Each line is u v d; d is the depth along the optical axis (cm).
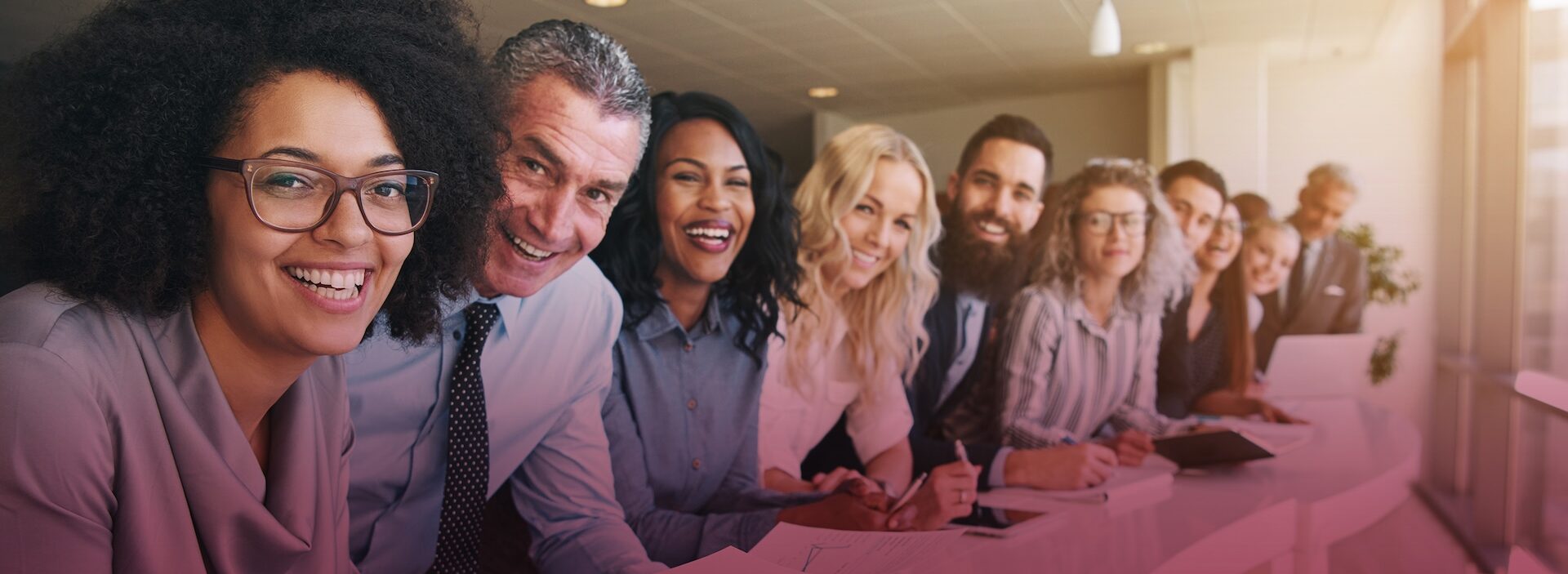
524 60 206
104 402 104
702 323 253
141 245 109
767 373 265
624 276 235
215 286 117
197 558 114
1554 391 301
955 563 189
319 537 129
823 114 292
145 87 110
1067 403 345
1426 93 425
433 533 205
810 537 203
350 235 119
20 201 110
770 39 270
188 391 114
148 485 109
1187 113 393
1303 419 377
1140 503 248
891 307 296
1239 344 394
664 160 243
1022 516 241
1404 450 318
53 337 102
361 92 123
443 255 140
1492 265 365
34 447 98
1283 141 427
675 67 256
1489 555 338
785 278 269
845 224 285
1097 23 304
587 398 226
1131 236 355
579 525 221
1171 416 375
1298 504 249
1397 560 303
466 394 198
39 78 111
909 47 301
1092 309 349
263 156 115
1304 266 414
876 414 293
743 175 257
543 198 208
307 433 126
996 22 309
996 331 323
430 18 142
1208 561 210
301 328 118
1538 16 365
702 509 255
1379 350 427
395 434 196
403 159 127
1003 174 323
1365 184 427
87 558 103
